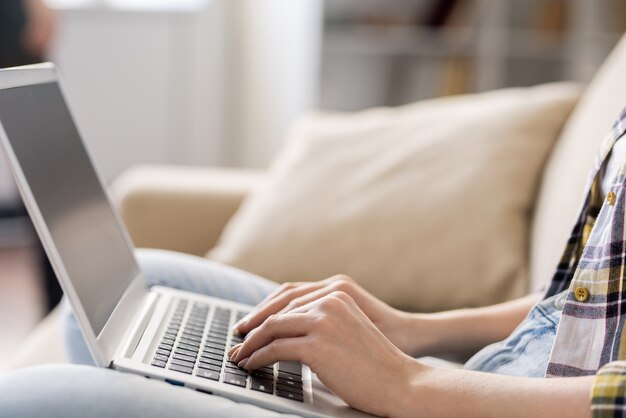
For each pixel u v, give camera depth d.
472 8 3.22
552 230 1.31
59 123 0.95
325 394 0.76
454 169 1.55
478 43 3.23
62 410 0.63
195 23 3.59
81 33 3.51
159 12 3.55
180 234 1.76
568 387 0.65
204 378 0.73
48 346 1.30
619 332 0.73
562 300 0.86
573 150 1.39
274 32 3.50
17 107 0.81
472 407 0.66
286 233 1.54
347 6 3.24
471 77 3.26
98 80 3.57
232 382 0.73
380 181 1.57
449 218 1.49
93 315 0.77
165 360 0.76
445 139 1.61
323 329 0.71
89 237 0.88
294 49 3.43
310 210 1.56
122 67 3.58
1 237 3.48
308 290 0.89
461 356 1.06
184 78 3.64
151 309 0.93
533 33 3.21
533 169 1.55
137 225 1.75
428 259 1.47
